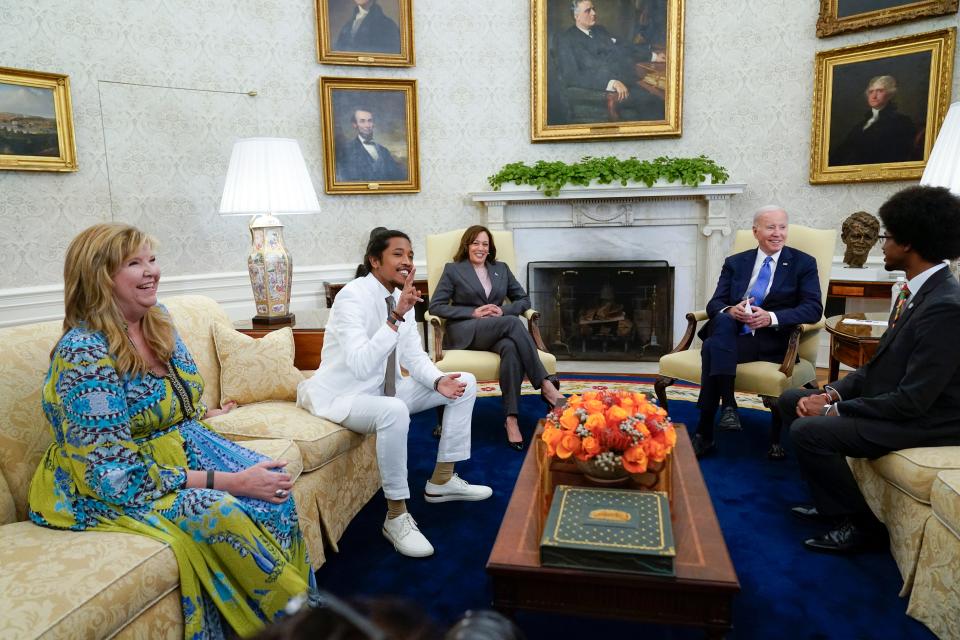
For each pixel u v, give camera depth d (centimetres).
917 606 208
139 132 480
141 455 185
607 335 575
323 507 250
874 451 237
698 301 548
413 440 381
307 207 380
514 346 375
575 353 580
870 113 490
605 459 203
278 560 183
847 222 482
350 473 277
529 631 206
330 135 545
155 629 167
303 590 185
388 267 274
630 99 549
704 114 545
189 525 177
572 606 167
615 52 544
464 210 582
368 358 259
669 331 559
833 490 248
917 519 215
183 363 211
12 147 426
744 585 230
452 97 568
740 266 381
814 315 349
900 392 227
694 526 185
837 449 243
